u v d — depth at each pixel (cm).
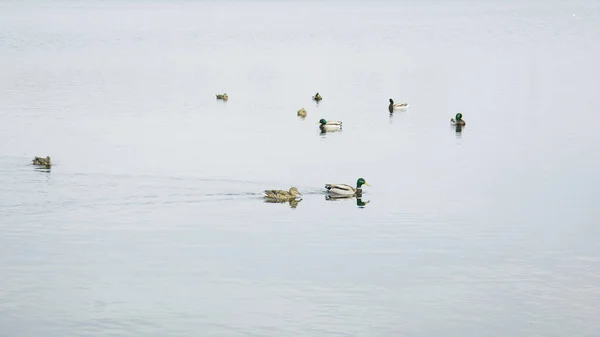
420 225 6550
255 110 11319
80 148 8806
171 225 6494
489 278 5559
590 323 4953
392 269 5706
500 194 7338
